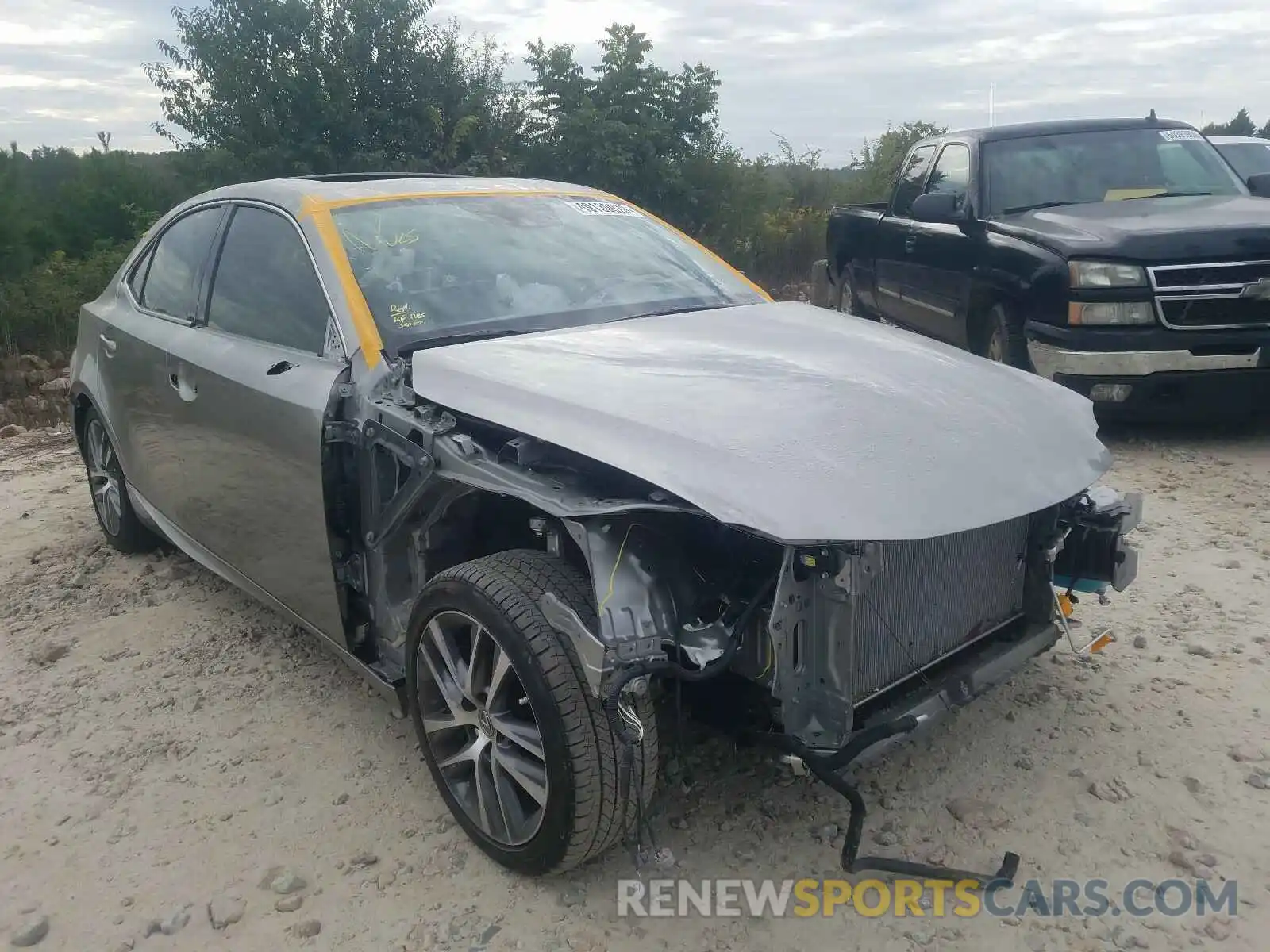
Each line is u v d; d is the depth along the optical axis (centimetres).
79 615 466
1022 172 766
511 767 269
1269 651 383
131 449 471
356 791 322
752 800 306
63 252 1630
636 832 272
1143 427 709
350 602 337
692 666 245
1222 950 247
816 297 1134
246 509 371
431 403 303
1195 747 325
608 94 1753
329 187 396
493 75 1772
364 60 1691
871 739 256
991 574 308
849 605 243
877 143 2058
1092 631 405
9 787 334
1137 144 778
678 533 258
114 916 273
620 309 365
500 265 371
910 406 273
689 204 1759
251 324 382
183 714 373
